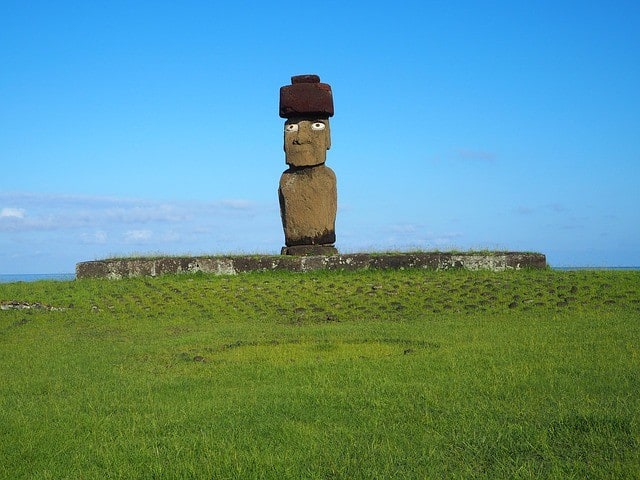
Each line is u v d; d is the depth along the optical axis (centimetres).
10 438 608
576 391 686
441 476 493
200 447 569
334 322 1285
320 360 914
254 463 524
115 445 584
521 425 585
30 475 526
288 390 745
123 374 875
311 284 1611
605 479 470
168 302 1491
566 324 1138
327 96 1880
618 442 532
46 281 1814
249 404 693
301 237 1878
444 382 750
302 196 1875
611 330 1057
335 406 678
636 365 799
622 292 1412
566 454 519
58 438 607
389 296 1470
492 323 1185
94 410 701
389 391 719
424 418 622
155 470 518
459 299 1417
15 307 1459
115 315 1395
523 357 871
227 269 1778
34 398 760
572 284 1495
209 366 914
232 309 1427
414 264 1722
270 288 1588
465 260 1706
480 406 650
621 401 638
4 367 934
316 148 1872
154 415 670
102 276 1789
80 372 893
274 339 1109
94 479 512
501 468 499
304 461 530
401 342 1048
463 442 554
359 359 909
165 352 1027
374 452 543
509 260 1702
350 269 1734
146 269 1780
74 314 1400
